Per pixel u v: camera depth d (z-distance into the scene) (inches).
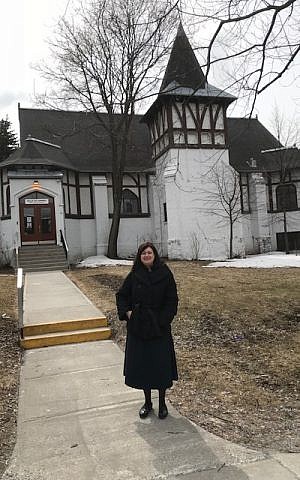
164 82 789.2
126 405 200.4
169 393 214.2
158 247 1080.2
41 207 966.4
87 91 1037.2
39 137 1152.8
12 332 330.6
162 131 1034.1
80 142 1173.7
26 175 951.6
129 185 1109.1
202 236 972.6
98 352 291.1
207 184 983.6
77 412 194.2
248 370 252.4
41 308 402.0
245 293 426.0
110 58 951.0
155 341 180.4
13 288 541.6
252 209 1181.1
